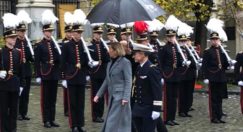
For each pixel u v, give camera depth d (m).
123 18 14.94
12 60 15.65
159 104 12.41
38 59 17.94
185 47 20.52
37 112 20.91
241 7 31.95
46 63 17.88
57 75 17.95
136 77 12.84
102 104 18.80
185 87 20.19
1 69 15.52
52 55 17.95
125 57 13.97
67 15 18.86
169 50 18.75
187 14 30.19
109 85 13.43
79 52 17.08
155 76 12.45
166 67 18.58
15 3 36.38
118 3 15.09
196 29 30.75
